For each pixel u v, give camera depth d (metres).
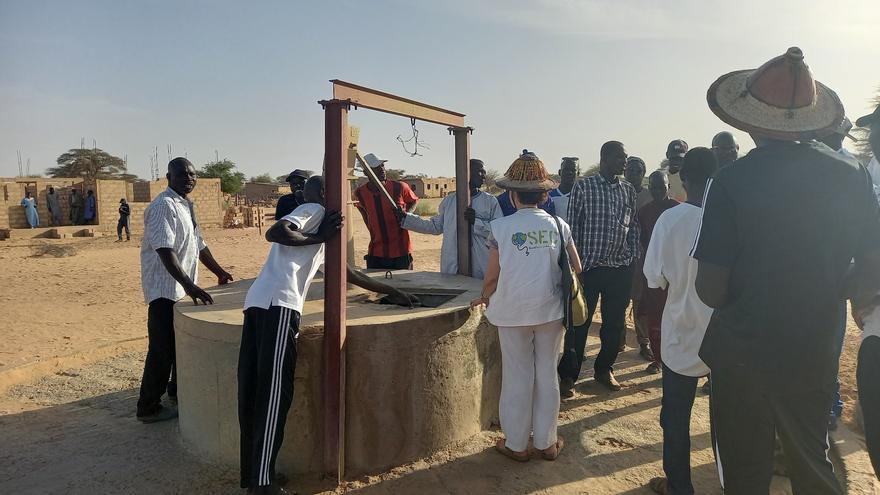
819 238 2.10
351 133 4.40
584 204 4.69
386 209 6.53
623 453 3.81
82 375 5.64
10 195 25.52
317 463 3.49
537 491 3.34
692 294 3.04
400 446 3.61
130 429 4.26
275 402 3.08
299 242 3.12
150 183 29.39
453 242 5.49
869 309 2.54
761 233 2.13
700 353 2.43
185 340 3.72
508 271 3.45
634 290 5.75
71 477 3.53
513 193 3.57
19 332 7.42
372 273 5.58
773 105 2.19
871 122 2.60
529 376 3.61
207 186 29.41
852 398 4.71
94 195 26.23
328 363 3.37
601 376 4.99
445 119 4.66
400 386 3.56
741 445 2.31
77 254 17.39
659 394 4.87
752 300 2.17
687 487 3.16
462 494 3.30
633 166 5.60
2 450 3.92
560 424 4.27
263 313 3.11
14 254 17.36
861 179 2.18
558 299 3.53
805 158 2.16
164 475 3.54
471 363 3.94
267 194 53.09
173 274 3.96
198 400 3.69
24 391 5.18
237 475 3.51
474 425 4.02
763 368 2.16
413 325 3.57
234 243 20.75
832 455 3.61
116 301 9.63
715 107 2.37
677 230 3.07
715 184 2.25
